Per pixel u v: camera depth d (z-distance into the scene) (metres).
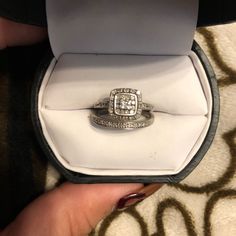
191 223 0.09
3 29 0.09
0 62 0.09
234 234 0.09
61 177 0.09
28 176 0.09
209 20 0.07
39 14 0.07
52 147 0.08
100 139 0.08
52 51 0.08
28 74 0.09
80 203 0.08
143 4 0.07
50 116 0.08
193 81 0.08
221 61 0.09
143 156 0.08
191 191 0.09
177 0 0.07
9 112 0.09
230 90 0.09
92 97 0.08
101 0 0.07
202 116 0.08
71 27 0.07
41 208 0.08
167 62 0.08
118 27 0.07
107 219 0.09
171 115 0.08
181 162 0.08
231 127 0.09
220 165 0.09
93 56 0.08
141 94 0.08
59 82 0.08
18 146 0.09
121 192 0.08
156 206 0.09
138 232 0.09
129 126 0.08
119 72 0.08
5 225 0.09
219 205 0.09
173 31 0.07
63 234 0.08
